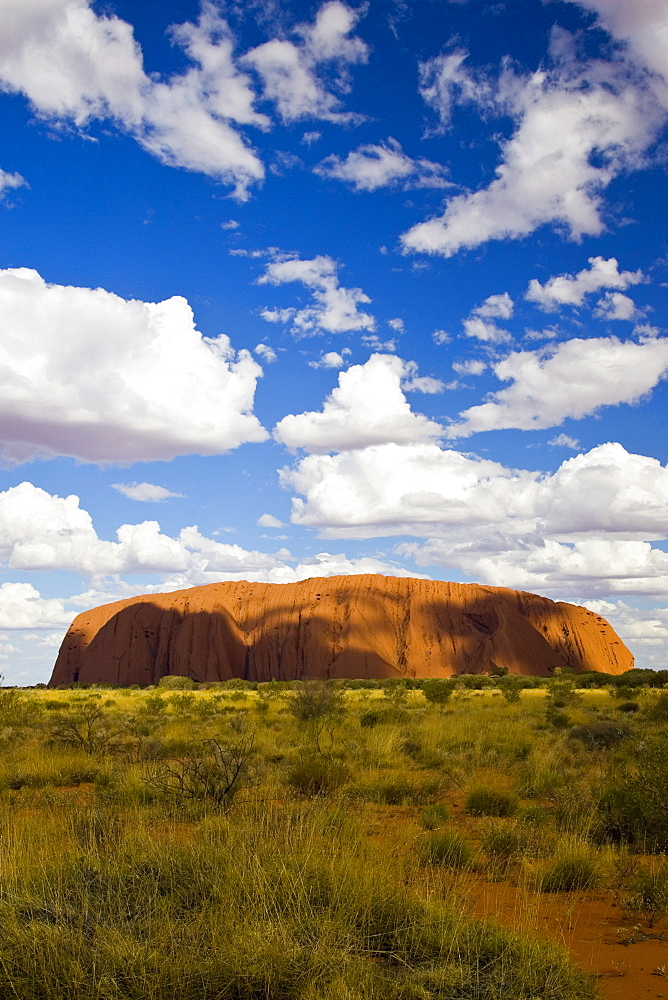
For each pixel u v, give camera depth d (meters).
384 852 6.71
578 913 6.52
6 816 8.34
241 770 11.88
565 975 4.64
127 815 8.88
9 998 4.07
